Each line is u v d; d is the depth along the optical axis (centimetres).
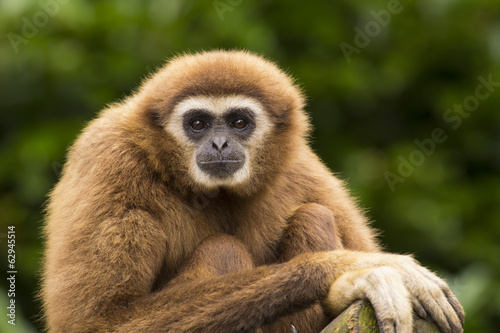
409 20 1822
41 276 1149
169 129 1097
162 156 1089
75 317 987
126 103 1177
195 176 1093
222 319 962
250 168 1123
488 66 1828
